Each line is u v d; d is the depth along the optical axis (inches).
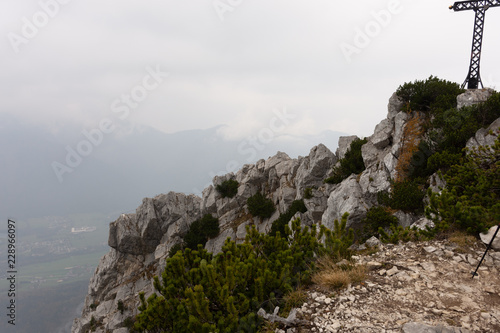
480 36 1134.4
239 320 232.4
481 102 772.6
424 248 343.0
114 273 1763.0
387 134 1002.1
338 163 1289.4
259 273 273.1
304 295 267.9
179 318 229.9
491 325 209.5
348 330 217.8
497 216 336.8
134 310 1514.5
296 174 1525.6
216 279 252.8
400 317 228.1
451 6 1164.5
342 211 896.9
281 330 227.6
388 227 761.0
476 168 482.3
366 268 308.0
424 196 749.9
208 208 1802.4
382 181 895.7
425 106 959.6
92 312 1692.9
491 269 283.9
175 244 1713.8
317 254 336.2
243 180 1815.9
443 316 225.3
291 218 1274.6
